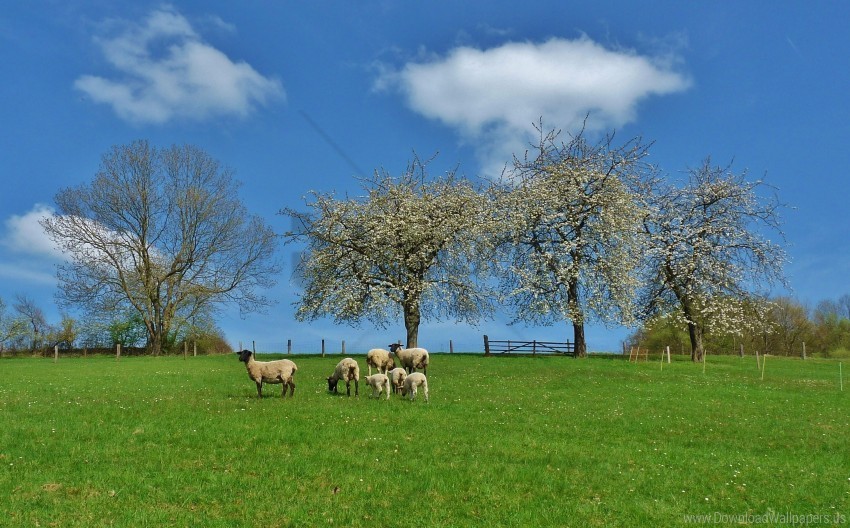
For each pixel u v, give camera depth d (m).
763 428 21.91
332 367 40.81
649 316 58.91
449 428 19.62
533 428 20.36
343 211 52.19
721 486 14.58
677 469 15.91
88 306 63.59
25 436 17.28
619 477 14.97
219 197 65.62
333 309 50.16
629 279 53.12
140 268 64.12
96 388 29.19
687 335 72.69
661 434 20.41
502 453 16.73
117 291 64.06
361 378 32.09
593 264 53.78
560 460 16.20
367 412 21.64
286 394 26.22
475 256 52.84
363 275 50.88
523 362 45.97
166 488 13.10
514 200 53.97
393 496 13.02
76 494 12.68
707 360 57.38
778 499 13.81
